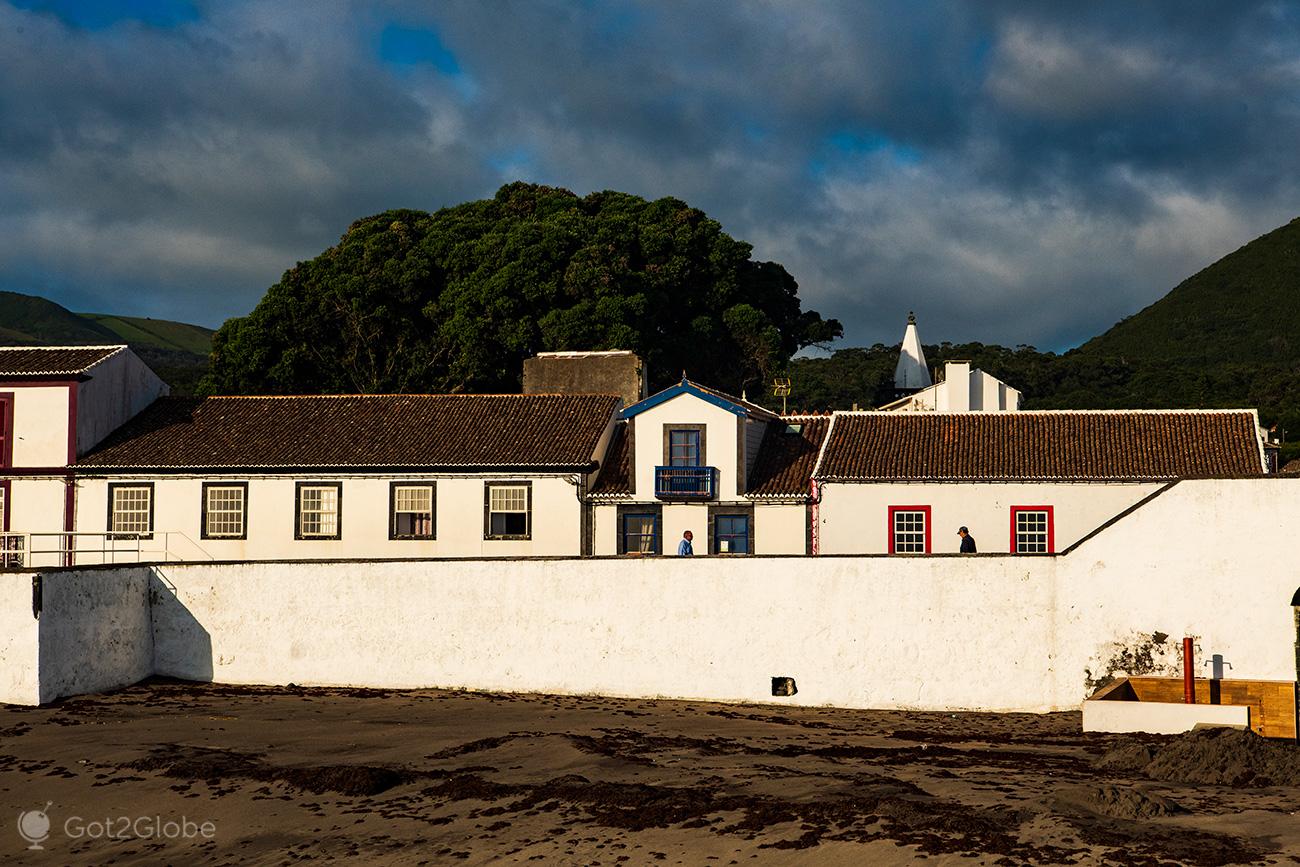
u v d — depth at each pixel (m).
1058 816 17.50
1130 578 27.16
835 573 28.38
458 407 43.84
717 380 65.50
